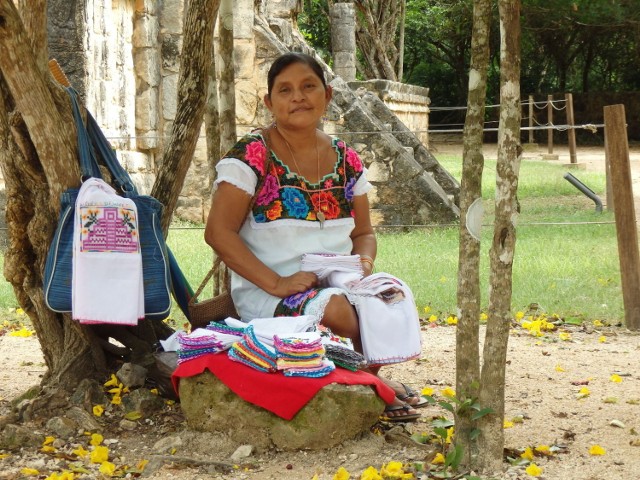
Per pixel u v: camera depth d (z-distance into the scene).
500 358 3.63
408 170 12.07
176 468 3.81
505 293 3.60
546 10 34.12
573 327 6.77
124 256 4.24
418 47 40.84
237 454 3.91
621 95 35.62
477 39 3.57
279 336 3.98
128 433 4.26
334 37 20.09
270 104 4.46
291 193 4.42
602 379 5.26
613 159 6.62
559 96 35.97
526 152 28.36
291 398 3.88
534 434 4.23
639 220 12.59
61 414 4.41
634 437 4.18
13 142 4.39
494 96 39.75
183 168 5.05
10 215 4.48
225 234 4.35
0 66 4.15
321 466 3.80
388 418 4.39
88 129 4.51
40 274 4.51
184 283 4.87
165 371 4.48
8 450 4.05
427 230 11.94
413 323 4.32
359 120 12.17
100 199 4.24
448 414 4.57
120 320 4.21
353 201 4.70
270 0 15.51
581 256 9.63
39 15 4.24
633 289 6.67
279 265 4.42
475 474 3.64
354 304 4.26
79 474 3.75
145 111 12.69
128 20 12.37
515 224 3.57
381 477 3.55
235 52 12.50
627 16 34.31
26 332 6.59
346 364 4.07
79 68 11.00
